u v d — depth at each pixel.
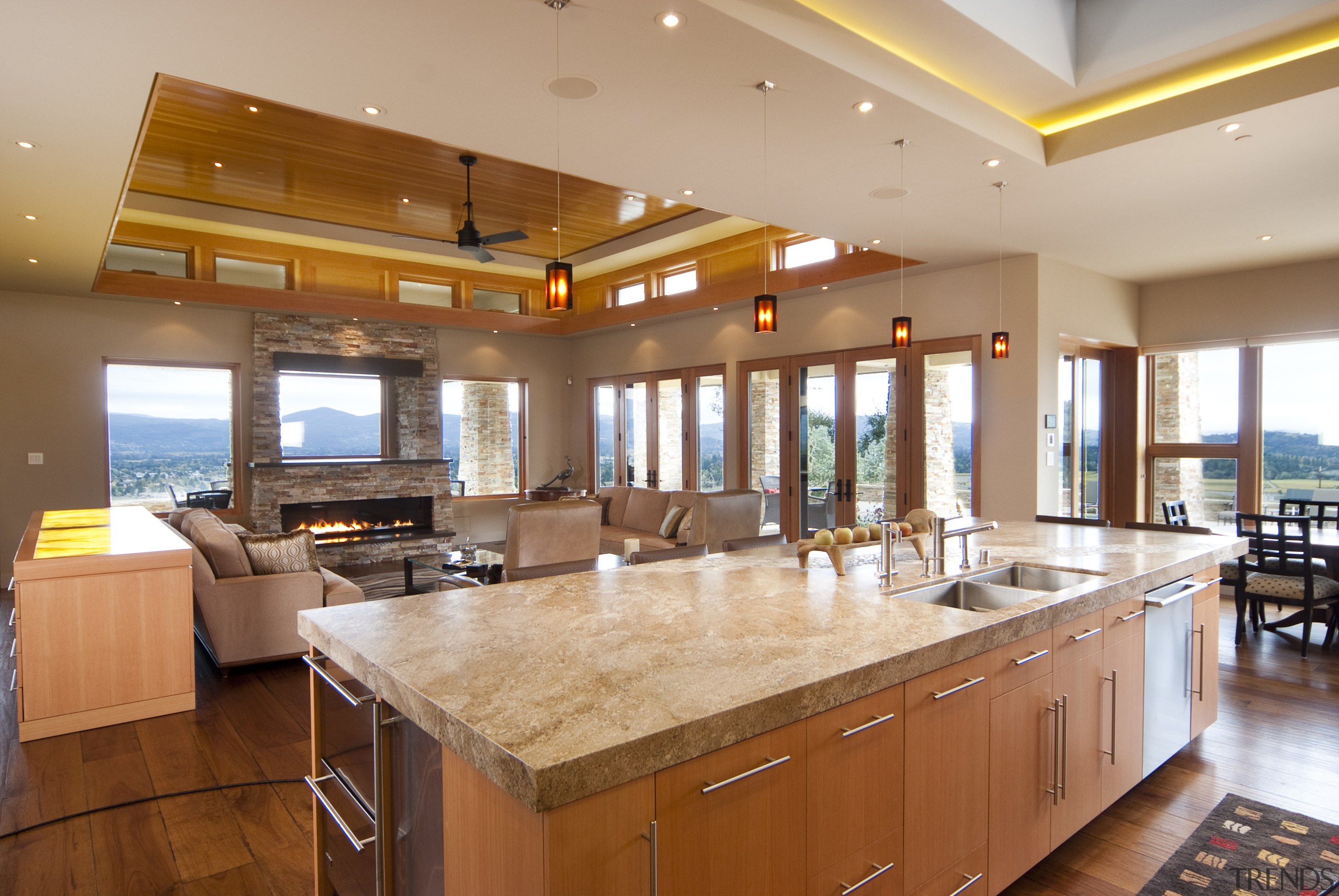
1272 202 4.70
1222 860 2.54
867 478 7.15
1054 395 6.08
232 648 4.53
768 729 1.49
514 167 5.96
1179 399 7.09
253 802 2.98
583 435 10.71
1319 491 6.21
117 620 3.81
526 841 1.21
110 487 7.62
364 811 1.86
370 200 6.82
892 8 3.10
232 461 8.23
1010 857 2.19
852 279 6.80
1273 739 3.56
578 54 2.87
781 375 7.92
